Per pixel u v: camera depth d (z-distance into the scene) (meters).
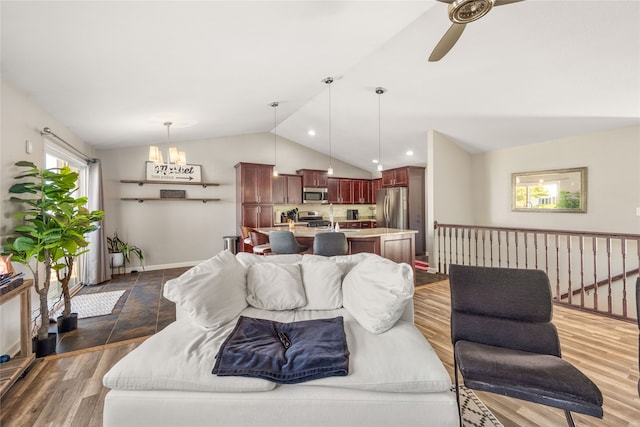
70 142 3.76
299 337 1.60
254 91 3.72
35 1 1.53
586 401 1.21
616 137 4.01
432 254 5.12
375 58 3.35
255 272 2.19
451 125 4.75
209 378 1.30
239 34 2.24
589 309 3.20
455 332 1.76
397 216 6.48
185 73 2.78
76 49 2.05
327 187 7.58
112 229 5.16
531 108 3.84
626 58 2.69
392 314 1.68
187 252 5.84
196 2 1.76
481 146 5.32
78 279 4.35
